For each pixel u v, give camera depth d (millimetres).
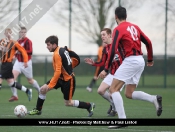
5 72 42531
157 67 72938
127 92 26844
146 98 26672
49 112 34344
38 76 72375
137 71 25281
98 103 44406
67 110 36125
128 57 24984
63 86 30031
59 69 28953
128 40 24781
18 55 44656
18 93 59375
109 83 31172
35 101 45875
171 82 72875
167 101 47688
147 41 26406
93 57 73750
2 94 56844
